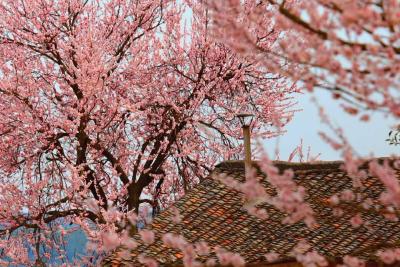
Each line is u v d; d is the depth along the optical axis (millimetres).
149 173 31547
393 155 9305
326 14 7754
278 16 8141
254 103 33219
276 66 8266
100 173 31094
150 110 32250
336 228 18203
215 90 32562
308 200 19703
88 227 26859
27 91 29859
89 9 32031
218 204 20766
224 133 32469
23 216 29375
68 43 30547
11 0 31156
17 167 30234
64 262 28984
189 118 31688
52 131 29938
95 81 29484
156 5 32969
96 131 30234
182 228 19859
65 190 28812
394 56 7676
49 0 31453
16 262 28328
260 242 18500
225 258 10781
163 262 18219
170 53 33094
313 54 7910
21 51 30875
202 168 32594
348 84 7844
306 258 10273
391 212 9820
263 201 20359
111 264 18484
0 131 29891
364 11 7320
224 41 8602
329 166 20953
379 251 15188
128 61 32656
